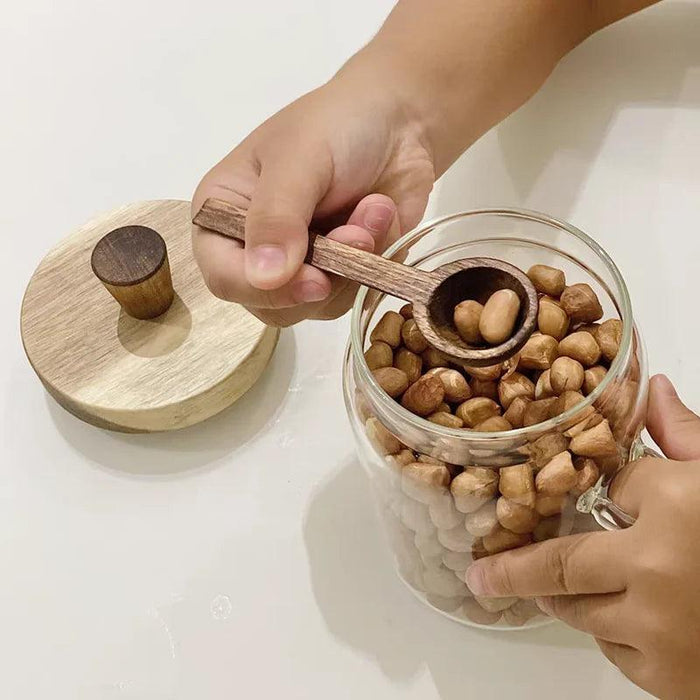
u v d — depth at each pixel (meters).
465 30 0.41
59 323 0.40
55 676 0.34
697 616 0.27
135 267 0.38
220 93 0.50
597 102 0.45
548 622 0.34
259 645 0.34
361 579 0.35
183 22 0.53
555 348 0.30
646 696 0.32
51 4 0.54
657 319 0.39
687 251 0.40
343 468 0.38
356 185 0.36
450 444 0.26
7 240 0.46
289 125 0.35
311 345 0.41
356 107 0.36
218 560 0.36
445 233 0.31
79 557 0.37
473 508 0.28
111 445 0.39
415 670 0.33
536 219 0.30
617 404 0.27
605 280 0.29
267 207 0.30
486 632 0.34
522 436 0.26
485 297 0.28
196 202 0.34
